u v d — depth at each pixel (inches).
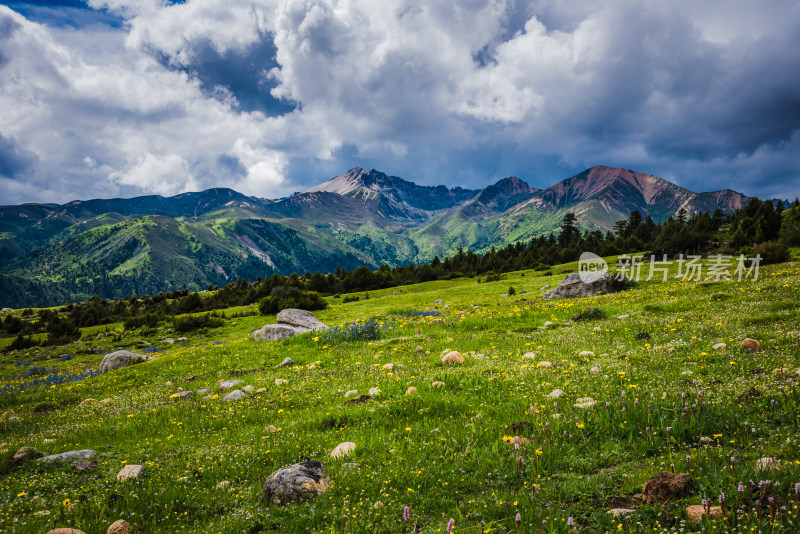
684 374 353.7
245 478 278.7
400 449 280.1
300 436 333.4
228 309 2810.0
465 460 248.2
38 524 221.5
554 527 170.4
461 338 749.9
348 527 190.4
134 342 1727.4
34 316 3575.3
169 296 3966.5
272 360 793.6
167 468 305.3
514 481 218.8
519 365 483.8
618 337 584.1
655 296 1007.6
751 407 258.1
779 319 518.0
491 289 2488.9
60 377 1108.5
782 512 149.0
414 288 3363.7
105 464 325.4
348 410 383.2
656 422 258.5
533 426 280.8
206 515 231.8
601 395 324.8
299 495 229.0
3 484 294.4
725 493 172.4
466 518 190.1
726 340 458.6
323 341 896.9
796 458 189.8
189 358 937.5
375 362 633.6
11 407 717.3
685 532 154.5
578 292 1502.2
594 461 226.2
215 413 456.8
